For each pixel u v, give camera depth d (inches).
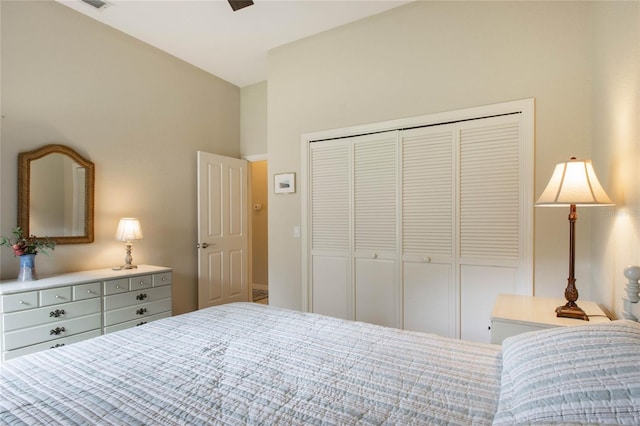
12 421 35.0
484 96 98.8
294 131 134.3
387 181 115.3
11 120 99.3
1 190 97.6
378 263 117.0
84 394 40.6
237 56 146.1
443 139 105.5
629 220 57.8
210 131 163.2
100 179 120.6
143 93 134.5
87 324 98.9
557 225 89.4
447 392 41.1
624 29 60.3
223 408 38.1
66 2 108.3
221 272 161.5
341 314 124.3
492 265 98.0
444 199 105.3
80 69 114.8
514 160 94.9
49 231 106.5
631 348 33.7
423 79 108.2
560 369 34.4
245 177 175.6
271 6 110.4
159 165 140.4
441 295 105.9
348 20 119.9
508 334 69.0
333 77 125.2
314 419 36.0
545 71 90.8
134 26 122.5
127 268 119.3
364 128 118.6
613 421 27.3
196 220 155.4
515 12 94.7
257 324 67.1
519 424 30.4
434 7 106.4
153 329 64.2
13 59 99.6
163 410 37.5
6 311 83.4
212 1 107.5
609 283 69.8
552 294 89.7
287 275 135.9
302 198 132.0
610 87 68.7
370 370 47.1
